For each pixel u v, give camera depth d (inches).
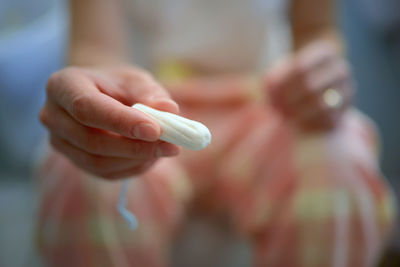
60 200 20.0
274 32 34.3
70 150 17.4
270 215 20.6
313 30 26.6
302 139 20.7
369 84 45.9
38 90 40.8
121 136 16.2
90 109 15.2
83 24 24.6
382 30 48.5
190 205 24.0
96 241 19.4
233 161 22.3
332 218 19.6
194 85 25.1
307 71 20.5
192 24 29.2
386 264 27.8
